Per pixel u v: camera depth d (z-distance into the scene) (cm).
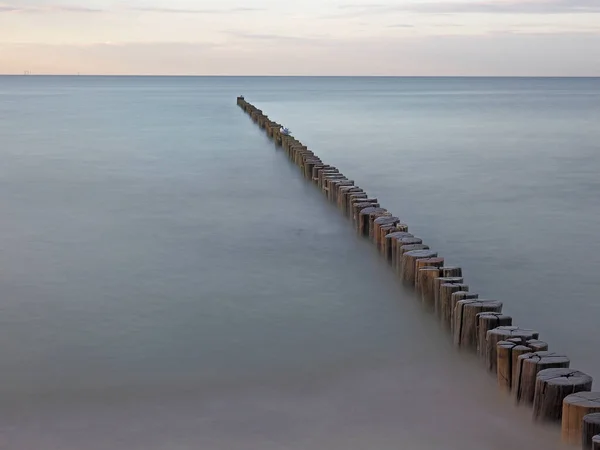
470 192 1791
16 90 9500
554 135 3161
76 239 1262
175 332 835
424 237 1334
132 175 1972
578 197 1723
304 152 2014
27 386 701
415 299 928
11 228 1347
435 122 3941
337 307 914
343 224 1354
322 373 729
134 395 683
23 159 2294
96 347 792
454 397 676
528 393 619
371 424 629
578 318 921
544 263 1161
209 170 2045
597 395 567
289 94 8456
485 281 1070
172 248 1197
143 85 13762
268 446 595
